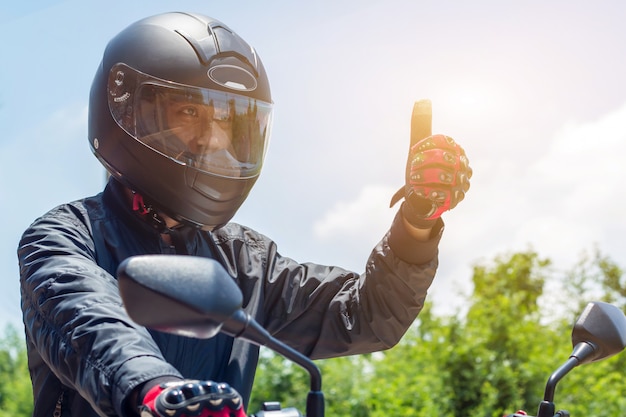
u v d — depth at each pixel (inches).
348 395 247.1
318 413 65.7
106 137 93.2
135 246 90.9
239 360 90.0
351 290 99.2
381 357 269.6
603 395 256.8
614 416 252.4
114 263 89.0
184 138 91.0
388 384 253.6
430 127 90.1
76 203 91.9
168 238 94.1
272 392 246.1
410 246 92.9
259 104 93.7
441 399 253.8
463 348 258.5
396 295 94.8
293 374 248.4
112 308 74.5
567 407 251.6
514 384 255.6
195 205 91.8
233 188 92.9
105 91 93.6
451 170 84.8
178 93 90.4
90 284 77.4
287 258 102.4
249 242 100.3
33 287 79.5
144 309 60.0
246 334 63.8
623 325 87.0
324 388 246.8
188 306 60.0
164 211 91.8
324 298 99.7
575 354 84.2
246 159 93.7
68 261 80.6
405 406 249.9
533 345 269.1
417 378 254.4
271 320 98.3
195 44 91.7
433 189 85.1
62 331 74.2
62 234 86.2
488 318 273.9
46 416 86.9
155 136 90.7
